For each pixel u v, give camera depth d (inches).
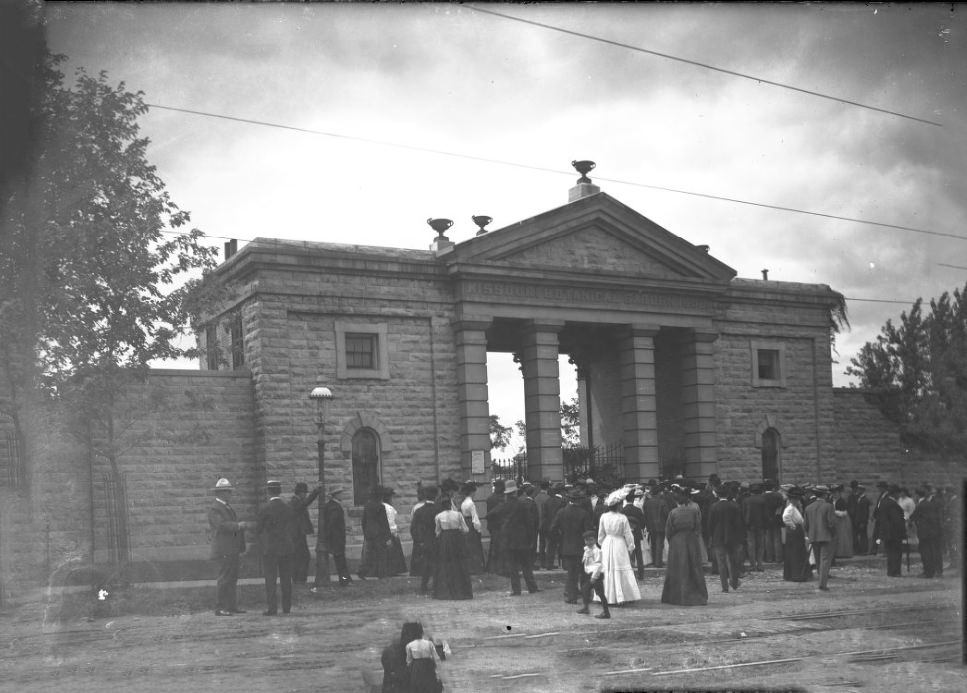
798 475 1505.9
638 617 645.9
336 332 1188.5
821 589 796.0
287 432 1142.3
